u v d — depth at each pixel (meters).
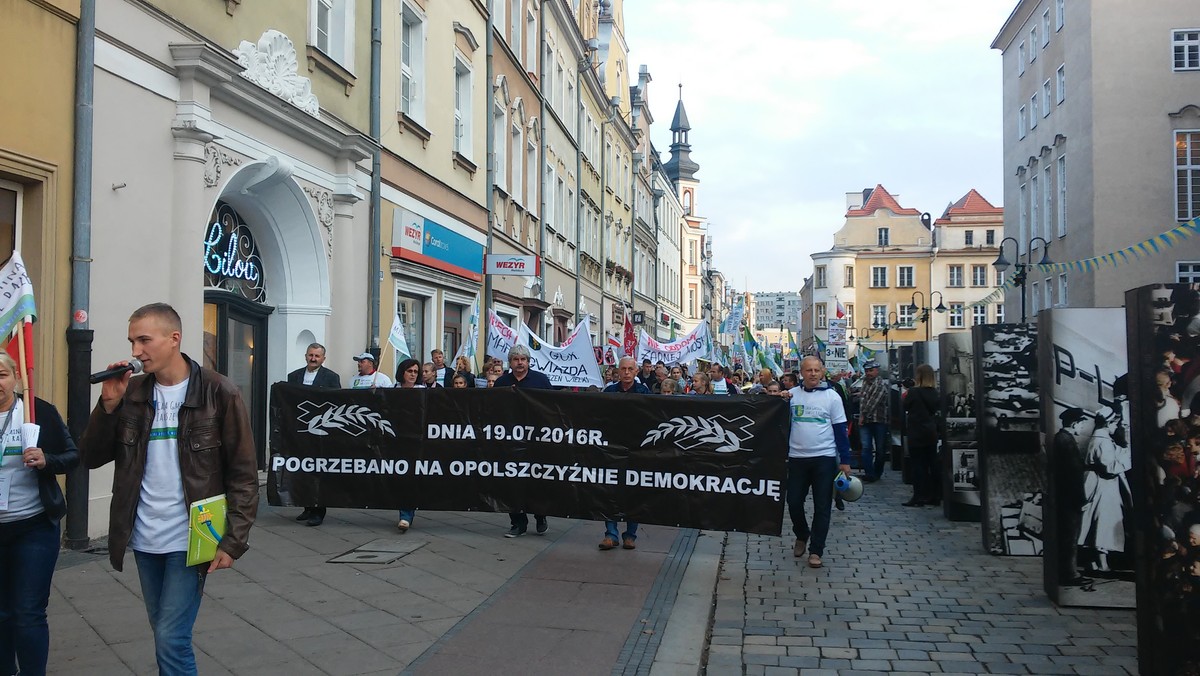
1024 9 43.84
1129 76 33.53
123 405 4.28
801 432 9.00
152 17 9.19
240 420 4.31
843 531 11.02
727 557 9.41
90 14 8.33
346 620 6.45
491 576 7.85
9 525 4.61
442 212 18.33
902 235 88.19
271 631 6.17
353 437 9.77
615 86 44.59
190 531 4.12
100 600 6.68
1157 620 4.91
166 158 9.48
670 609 7.02
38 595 4.65
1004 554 9.43
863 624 6.87
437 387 9.66
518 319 24.84
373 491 9.73
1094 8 33.91
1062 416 7.39
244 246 12.62
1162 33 33.41
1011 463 9.45
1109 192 33.56
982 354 9.55
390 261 15.56
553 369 15.07
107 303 8.64
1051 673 5.75
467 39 19.69
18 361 4.70
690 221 86.62
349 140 13.52
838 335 42.59
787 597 7.69
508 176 23.66
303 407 9.87
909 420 13.27
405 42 16.88
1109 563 7.28
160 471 4.23
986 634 6.60
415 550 8.78
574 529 10.44
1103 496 7.28
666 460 9.04
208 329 11.62
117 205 8.77
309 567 7.99
